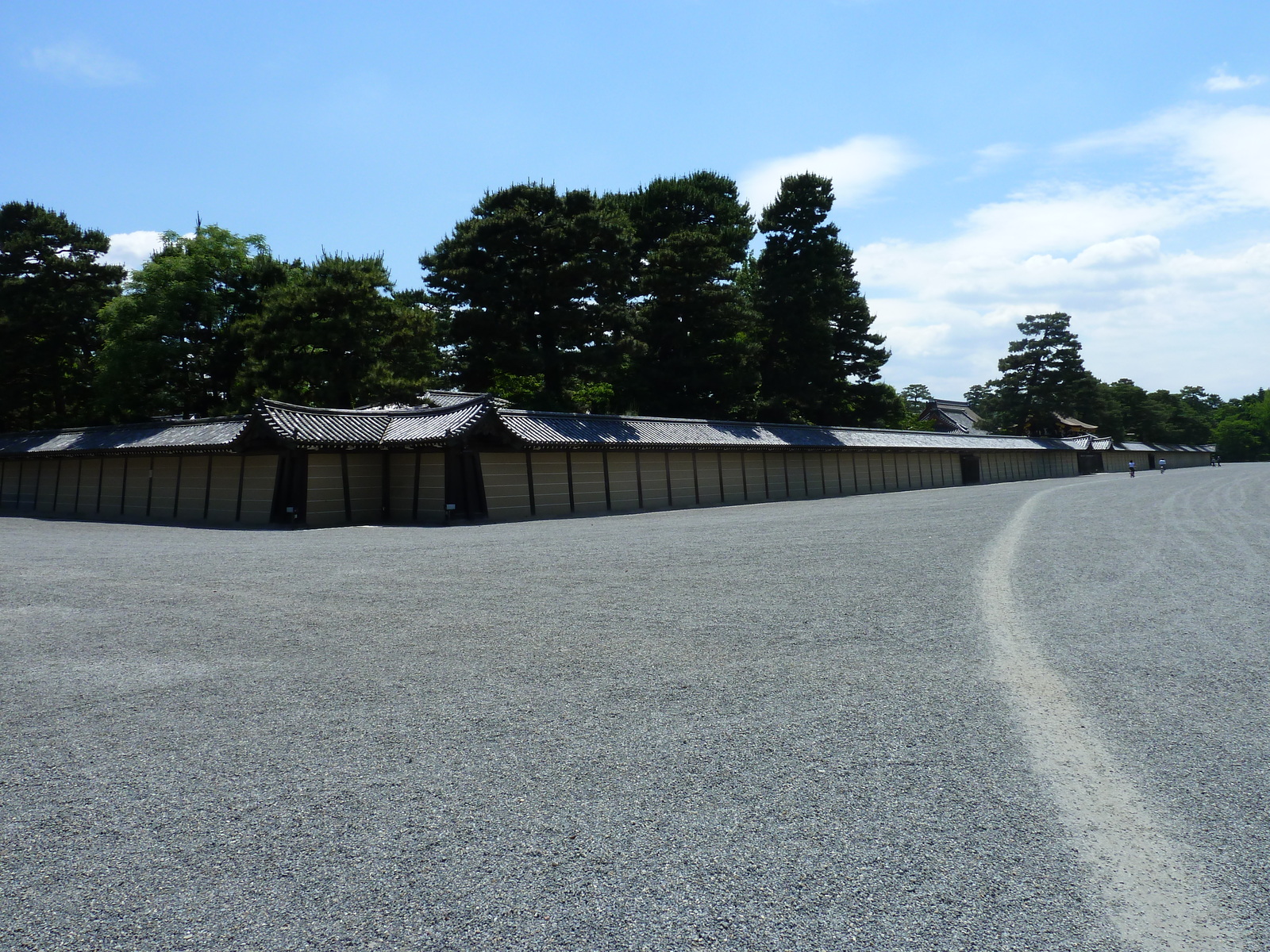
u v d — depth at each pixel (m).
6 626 6.91
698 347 42.66
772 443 33.97
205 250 37.25
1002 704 4.35
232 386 37.25
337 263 31.17
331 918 2.37
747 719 4.15
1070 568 9.70
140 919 2.39
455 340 35.44
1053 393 78.75
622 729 4.01
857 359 58.38
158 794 3.30
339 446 22.17
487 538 15.77
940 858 2.67
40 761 3.71
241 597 8.27
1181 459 97.38
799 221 51.41
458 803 3.16
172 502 25.97
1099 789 3.20
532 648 5.80
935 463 48.97
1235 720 4.03
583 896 2.46
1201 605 7.12
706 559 11.10
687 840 2.82
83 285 40.34
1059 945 2.19
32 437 32.59
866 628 6.36
